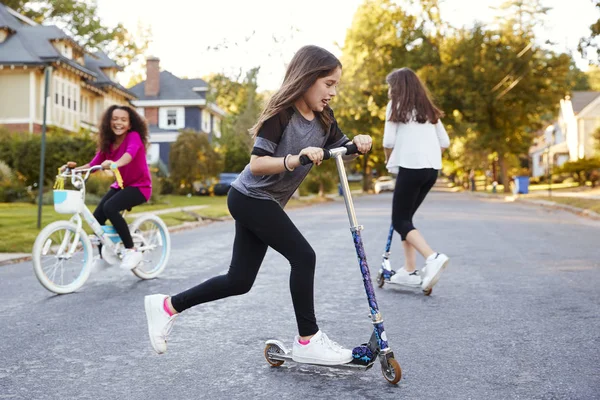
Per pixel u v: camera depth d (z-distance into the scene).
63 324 5.16
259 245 3.77
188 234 13.66
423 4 42.78
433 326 4.96
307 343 3.68
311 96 3.45
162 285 7.04
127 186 6.90
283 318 5.31
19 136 27.36
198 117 50.56
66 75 35.34
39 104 33.31
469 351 4.24
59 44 35.66
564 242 10.87
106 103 41.88
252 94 30.28
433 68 43.03
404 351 4.25
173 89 51.22
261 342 4.55
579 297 6.03
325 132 3.65
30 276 7.73
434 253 6.09
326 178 36.84
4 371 3.90
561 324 4.97
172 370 3.90
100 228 6.85
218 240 12.11
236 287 3.77
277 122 3.45
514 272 7.59
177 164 40.28
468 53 42.59
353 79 34.09
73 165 6.79
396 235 12.30
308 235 12.62
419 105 6.09
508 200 32.84
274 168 3.39
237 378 3.72
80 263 6.80
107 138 6.84
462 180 68.50
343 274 7.64
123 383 3.66
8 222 13.67
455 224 15.03
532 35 42.41
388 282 6.57
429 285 6.09
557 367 3.86
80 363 4.07
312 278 3.65
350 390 3.48
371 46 42.62
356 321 5.16
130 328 5.00
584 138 60.28
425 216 18.16
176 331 4.88
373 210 22.52
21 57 32.84
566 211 21.03
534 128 46.47
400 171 6.21
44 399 3.40
